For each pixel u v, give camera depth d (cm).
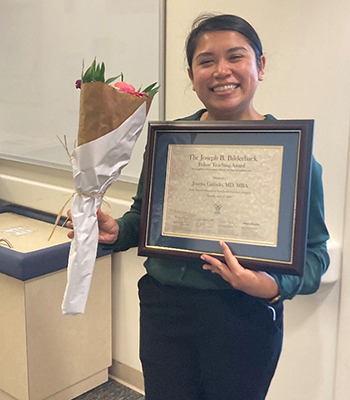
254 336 120
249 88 120
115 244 129
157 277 127
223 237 115
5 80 262
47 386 207
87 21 217
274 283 115
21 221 244
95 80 103
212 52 118
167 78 197
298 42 163
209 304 122
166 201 121
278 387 185
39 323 200
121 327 231
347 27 152
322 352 172
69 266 116
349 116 155
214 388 126
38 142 252
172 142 121
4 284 200
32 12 240
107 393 226
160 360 130
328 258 126
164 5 192
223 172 116
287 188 111
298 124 110
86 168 110
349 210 160
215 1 179
